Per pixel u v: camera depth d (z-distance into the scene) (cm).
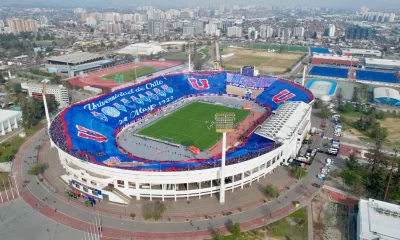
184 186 12450
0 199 12294
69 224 10925
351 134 18825
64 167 13950
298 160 15175
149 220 11112
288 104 18725
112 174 11881
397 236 9644
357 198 12488
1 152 16275
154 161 12850
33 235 10388
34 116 19962
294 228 10794
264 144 14188
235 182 12525
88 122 16950
